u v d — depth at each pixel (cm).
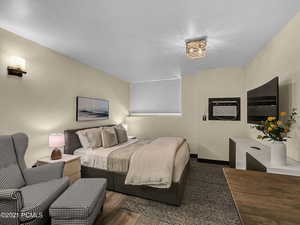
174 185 197
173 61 320
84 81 335
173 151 229
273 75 216
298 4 147
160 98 493
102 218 179
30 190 155
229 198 217
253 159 186
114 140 312
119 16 168
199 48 228
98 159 250
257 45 241
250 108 270
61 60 279
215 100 373
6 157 167
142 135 488
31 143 228
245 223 61
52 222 139
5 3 145
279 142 156
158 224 168
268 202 75
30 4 148
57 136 234
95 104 364
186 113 441
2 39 193
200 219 174
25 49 219
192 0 143
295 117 168
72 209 136
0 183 149
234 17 169
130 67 362
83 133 287
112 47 250
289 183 95
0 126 192
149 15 166
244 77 352
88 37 217
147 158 219
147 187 212
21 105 215
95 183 177
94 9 156
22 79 216
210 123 379
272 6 150
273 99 190
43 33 205
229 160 339
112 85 435
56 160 226
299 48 160
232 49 257
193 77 434
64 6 151
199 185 257
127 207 198
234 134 359
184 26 188
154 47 250
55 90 267
